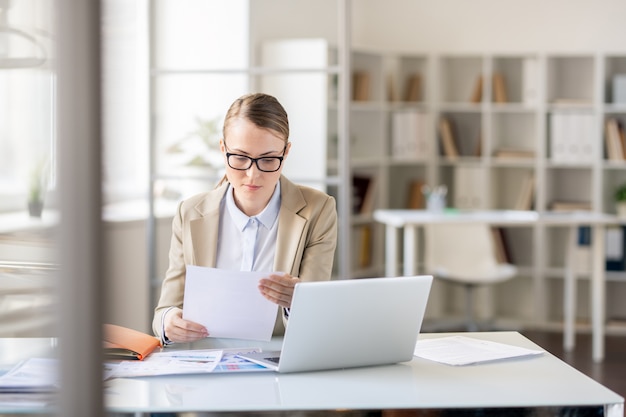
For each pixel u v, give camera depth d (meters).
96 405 1.08
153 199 5.45
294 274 2.51
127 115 6.09
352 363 2.21
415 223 6.50
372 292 2.13
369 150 7.71
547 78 7.71
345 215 4.77
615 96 7.45
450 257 7.10
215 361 2.22
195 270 2.36
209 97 6.18
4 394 1.93
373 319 2.16
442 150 7.84
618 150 7.51
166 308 2.47
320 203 2.58
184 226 2.56
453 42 7.90
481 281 6.88
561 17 7.72
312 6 7.37
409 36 7.95
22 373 2.03
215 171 5.59
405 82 7.95
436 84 7.77
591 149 7.49
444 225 7.10
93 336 1.07
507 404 1.91
